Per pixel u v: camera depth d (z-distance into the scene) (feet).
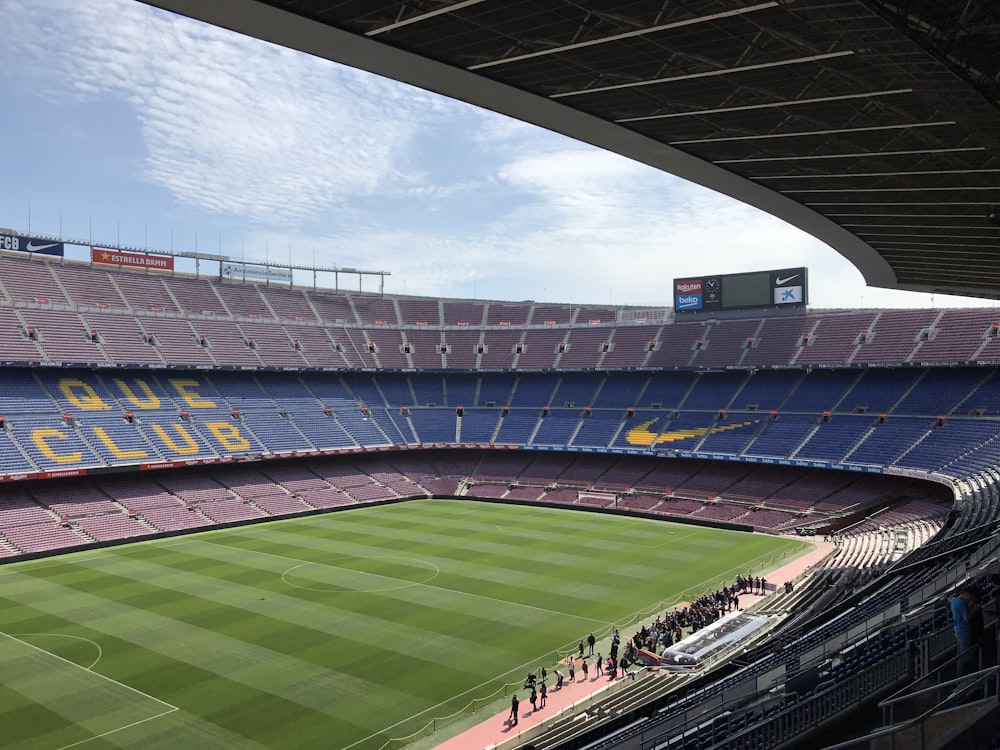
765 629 136.56
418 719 105.40
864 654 70.44
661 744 69.36
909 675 59.16
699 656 122.93
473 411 342.03
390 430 327.26
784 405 284.41
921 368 268.00
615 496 280.51
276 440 287.28
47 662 123.44
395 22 55.01
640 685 115.44
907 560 126.21
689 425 294.87
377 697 112.06
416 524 245.24
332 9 52.34
